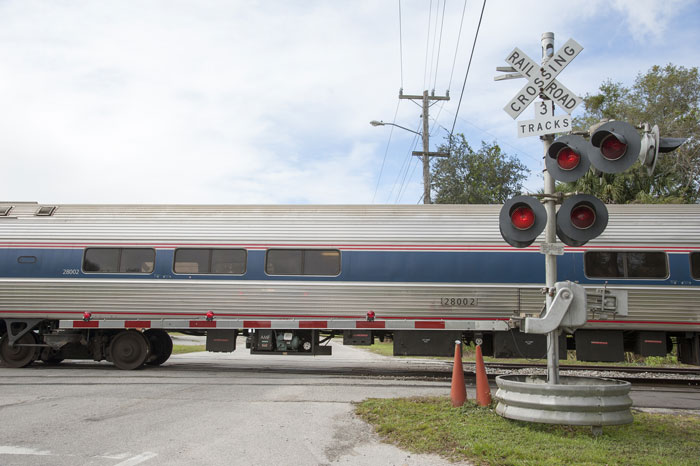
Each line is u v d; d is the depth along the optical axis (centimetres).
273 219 1245
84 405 794
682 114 2711
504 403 675
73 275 1247
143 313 1227
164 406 787
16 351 1283
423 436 610
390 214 1229
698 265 1140
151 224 1258
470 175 2894
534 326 663
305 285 1199
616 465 505
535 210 669
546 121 703
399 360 1717
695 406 859
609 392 618
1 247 1266
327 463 524
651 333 1158
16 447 568
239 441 596
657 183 2120
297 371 1271
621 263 1147
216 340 1230
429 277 1177
